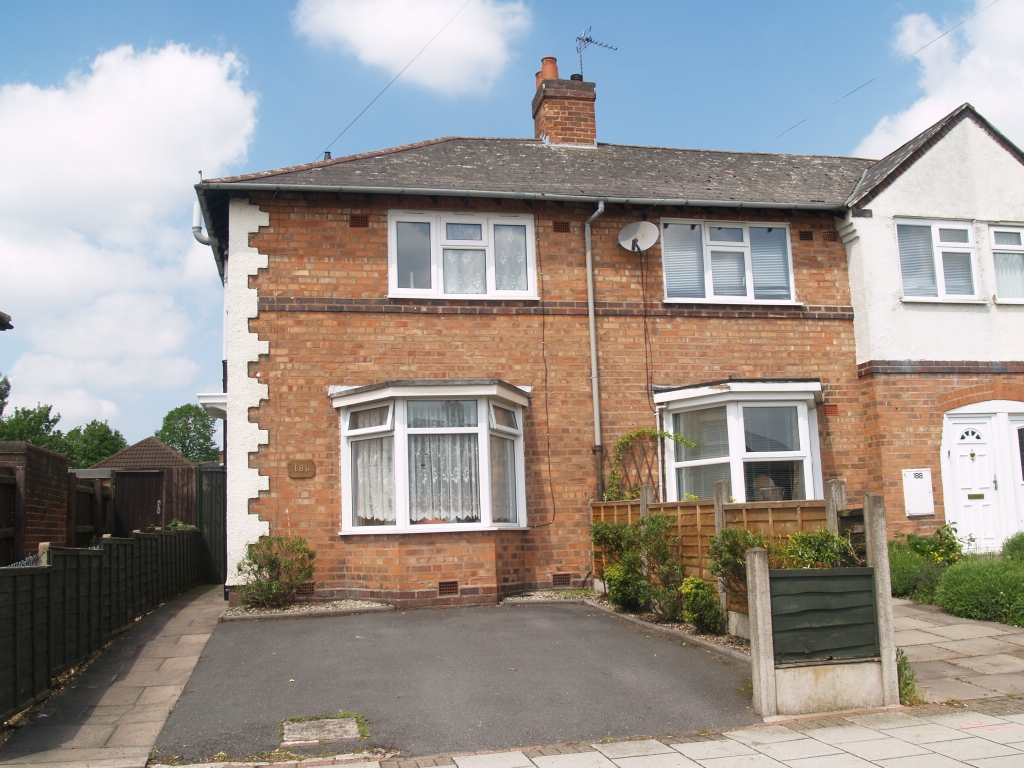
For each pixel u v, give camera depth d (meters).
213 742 6.36
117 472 17.06
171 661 8.59
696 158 16.64
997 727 6.60
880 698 7.20
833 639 7.17
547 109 16.53
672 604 9.85
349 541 11.80
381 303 12.64
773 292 14.20
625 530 10.77
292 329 12.35
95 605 8.85
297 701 7.27
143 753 6.06
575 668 8.16
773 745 6.24
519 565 12.28
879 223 14.19
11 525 10.87
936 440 13.77
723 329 13.79
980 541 13.62
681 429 13.35
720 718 6.89
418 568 11.36
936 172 14.59
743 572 8.77
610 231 13.71
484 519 11.70
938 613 10.88
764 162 16.78
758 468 12.83
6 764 5.79
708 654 8.62
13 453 11.12
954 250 14.51
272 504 11.89
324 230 12.67
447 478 11.84
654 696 7.38
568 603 11.50
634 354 13.44
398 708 7.09
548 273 13.35
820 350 14.04
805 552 7.57
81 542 14.52
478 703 7.21
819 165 16.81
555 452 12.92
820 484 13.28
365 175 13.25
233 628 10.12
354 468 12.12
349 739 6.42
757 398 12.81
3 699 6.34
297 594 11.66
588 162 15.54
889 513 13.41
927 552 12.71
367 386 11.80
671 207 13.92
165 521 16.91
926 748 6.11
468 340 12.88
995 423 14.05
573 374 13.16
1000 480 13.87
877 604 7.28
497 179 13.81
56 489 12.71
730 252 14.22
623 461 13.16
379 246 12.80
